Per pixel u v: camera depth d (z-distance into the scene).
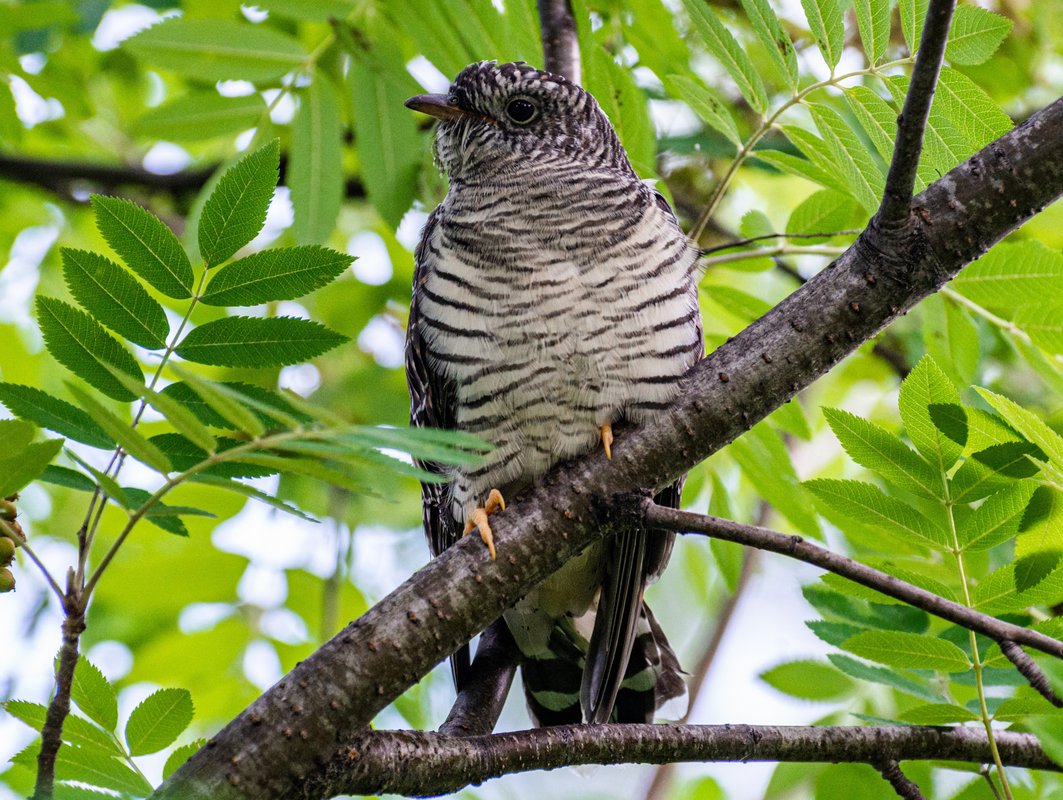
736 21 12.81
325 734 6.20
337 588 11.62
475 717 8.12
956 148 7.36
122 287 5.92
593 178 8.98
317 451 4.79
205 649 11.59
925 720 7.17
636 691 9.52
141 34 10.07
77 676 6.19
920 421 6.77
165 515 5.29
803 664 8.79
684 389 7.36
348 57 10.42
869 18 7.36
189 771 6.00
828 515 8.32
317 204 10.02
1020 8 13.01
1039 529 6.82
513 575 6.94
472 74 9.98
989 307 9.87
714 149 11.43
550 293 8.62
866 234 7.11
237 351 6.01
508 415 8.71
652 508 7.05
